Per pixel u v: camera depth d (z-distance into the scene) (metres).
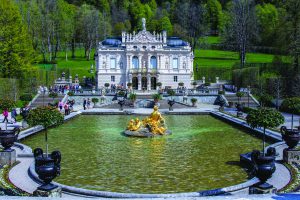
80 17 162.38
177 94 96.88
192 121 62.84
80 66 141.50
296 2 93.50
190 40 174.00
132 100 84.31
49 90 100.50
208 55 164.00
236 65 128.12
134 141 43.94
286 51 96.81
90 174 29.67
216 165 32.53
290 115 65.88
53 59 149.12
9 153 30.84
